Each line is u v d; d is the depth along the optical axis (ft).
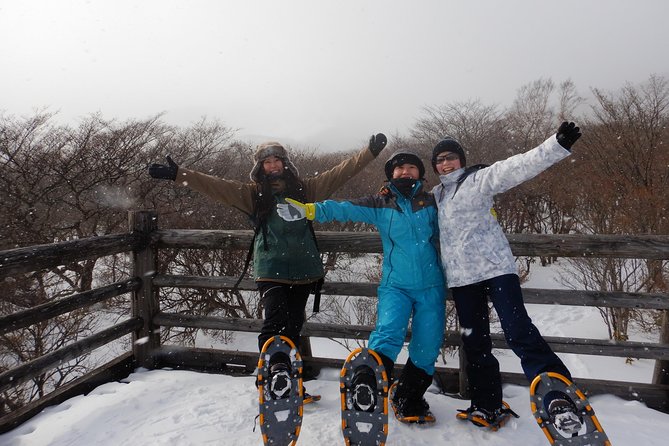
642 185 29.17
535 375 6.38
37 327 22.88
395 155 7.93
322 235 9.16
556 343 8.43
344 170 8.70
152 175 7.58
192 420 7.63
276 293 7.59
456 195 7.32
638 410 7.88
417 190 7.73
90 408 8.25
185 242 9.91
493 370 7.34
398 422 7.51
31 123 31.50
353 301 27.45
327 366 9.45
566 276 32.45
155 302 10.33
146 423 7.63
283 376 6.45
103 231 35.78
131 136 35.29
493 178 6.99
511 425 7.33
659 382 8.38
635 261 22.74
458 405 8.18
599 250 8.02
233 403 8.18
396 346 6.86
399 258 7.39
